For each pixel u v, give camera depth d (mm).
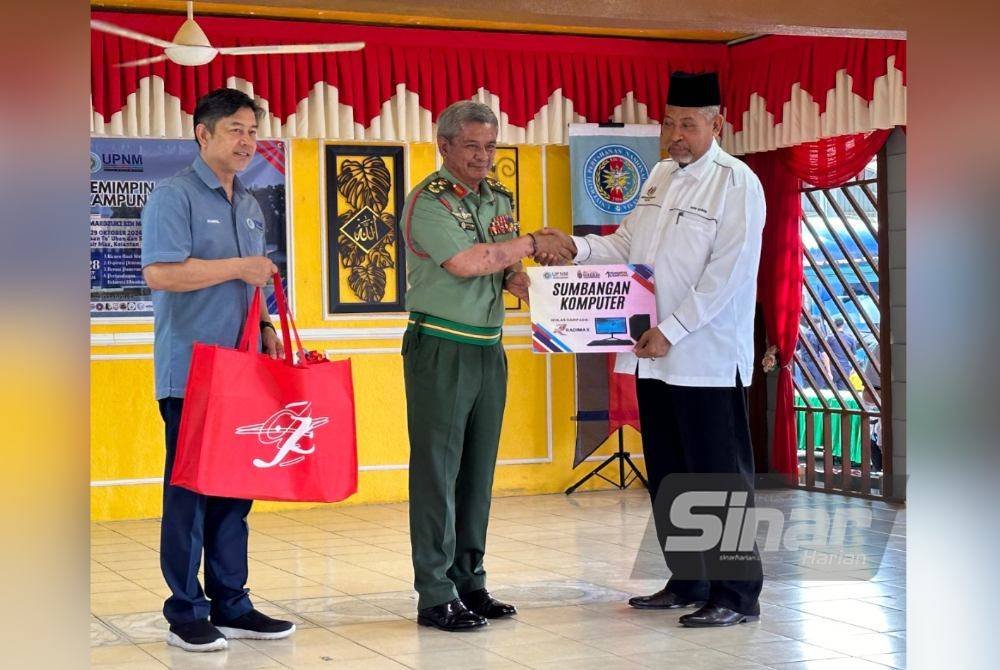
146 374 7750
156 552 6461
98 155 7613
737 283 4379
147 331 7742
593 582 5316
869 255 8102
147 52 7500
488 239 4562
